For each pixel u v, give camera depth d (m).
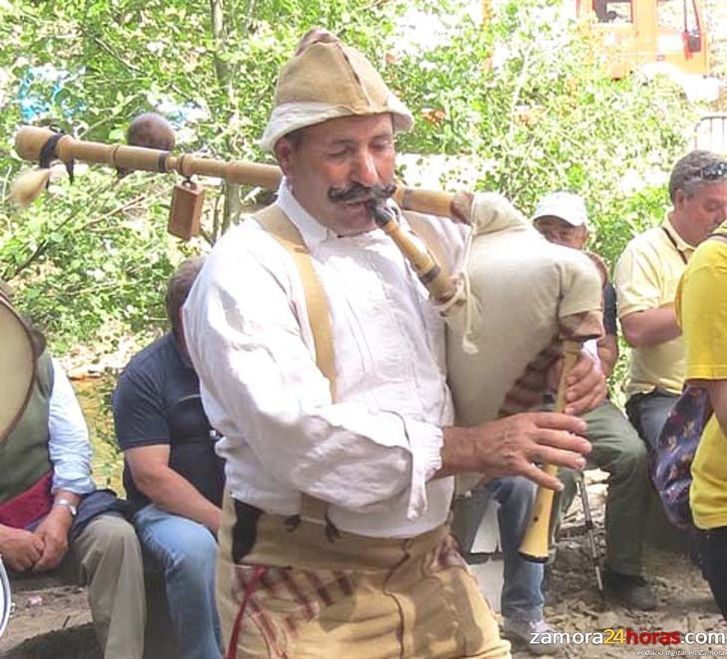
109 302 5.91
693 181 4.57
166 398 3.63
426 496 2.19
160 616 3.71
